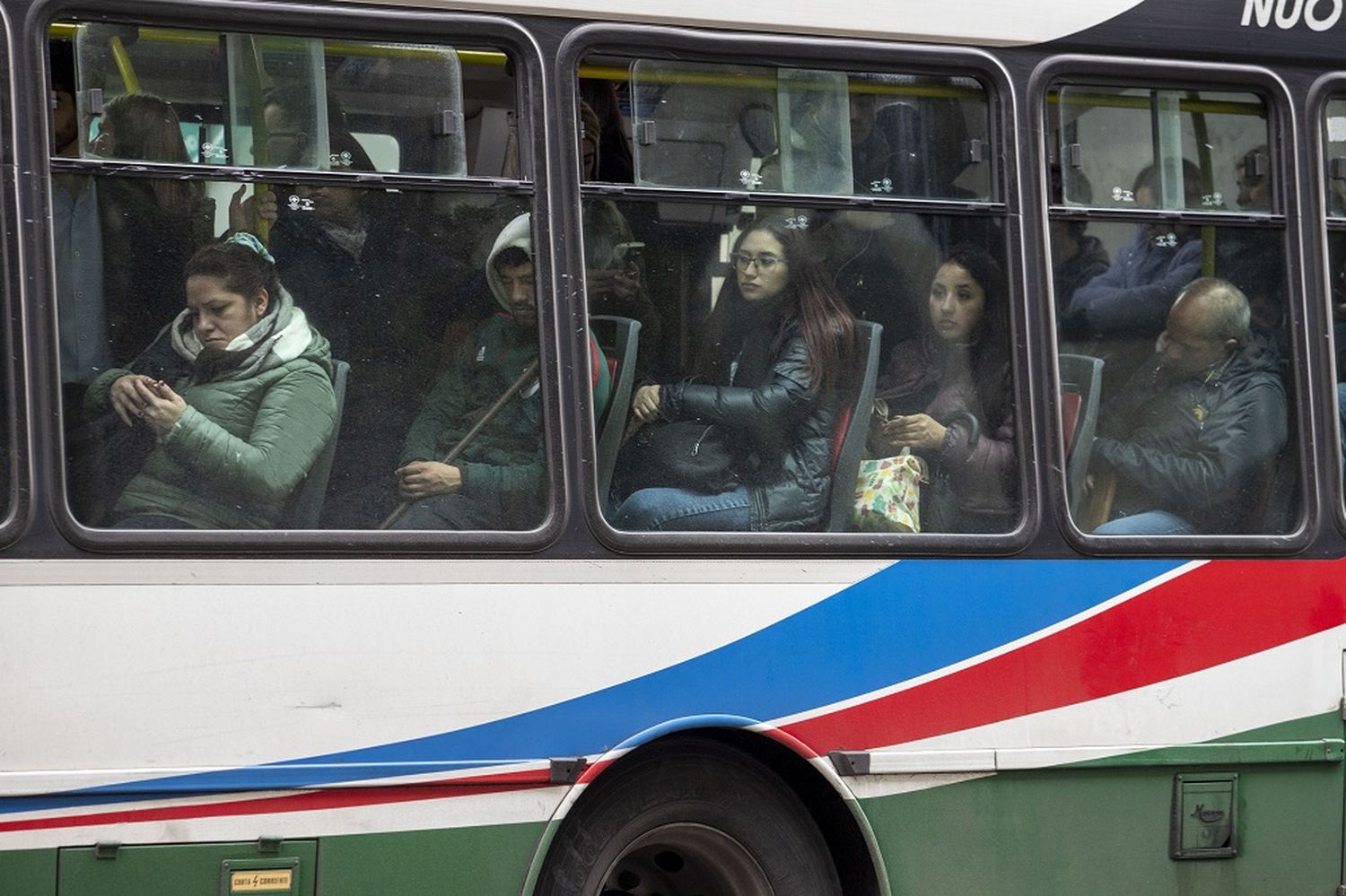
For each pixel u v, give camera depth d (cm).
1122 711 1734
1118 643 1739
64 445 1455
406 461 1556
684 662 1603
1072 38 1764
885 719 1658
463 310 1580
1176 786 1756
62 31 1480
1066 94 1773
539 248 1594
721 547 1622
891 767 1655
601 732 1573
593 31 1617
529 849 1549
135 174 1497
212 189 1520
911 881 1670
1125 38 1778
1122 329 1783
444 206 1580
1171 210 1797
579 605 1577
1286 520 1819
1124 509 1770
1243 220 1819
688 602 1609
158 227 1505
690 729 1625
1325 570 1814
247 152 1530
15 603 1429
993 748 1691
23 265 1450
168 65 1512
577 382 1594
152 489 1487
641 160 1638
